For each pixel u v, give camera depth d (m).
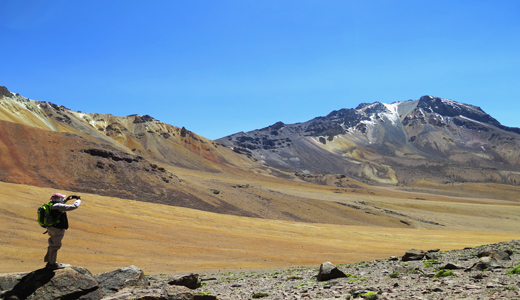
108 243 50.88
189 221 80.31
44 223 10.64
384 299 9.45
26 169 125.12
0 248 39.03
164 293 10.68
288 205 157.50
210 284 22.33
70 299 10.73
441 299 8.61
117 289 12.31
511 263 16.44
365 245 69.88
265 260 49.25
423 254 27.69
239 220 93.19
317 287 14.65
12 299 10.22
